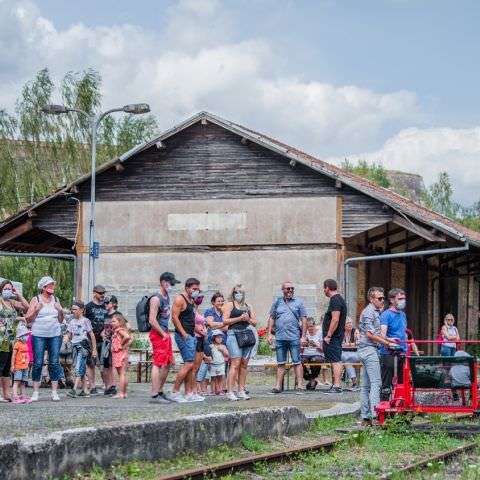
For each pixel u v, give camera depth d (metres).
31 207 36.69
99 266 37.03
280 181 36.22
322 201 35.78
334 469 12.45
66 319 22.81
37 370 17.98
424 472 12.41
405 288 41.25
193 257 36.66
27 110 46.25
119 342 19.39
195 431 12.59
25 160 46.41
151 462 11.64
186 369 17.77
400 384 16.61
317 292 35.59
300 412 15.70
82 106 46.81
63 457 10.25
